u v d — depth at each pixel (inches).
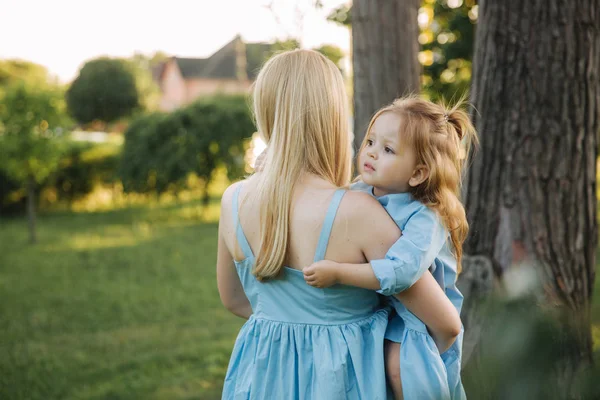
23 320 211.8
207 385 151.2
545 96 82.1
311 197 53.4
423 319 52.3
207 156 453.4
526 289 70.0
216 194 602.5
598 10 82.7
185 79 1384.1
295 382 55.3
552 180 83.2
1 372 161.5
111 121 1054.4
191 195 533.3
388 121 54.2
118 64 1039.6
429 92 266.4
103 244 354.3
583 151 83.8
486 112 85.4
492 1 84.4
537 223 83.6
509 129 84.0
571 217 83.9
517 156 83.8
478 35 87.4
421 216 52.1
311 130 54.8
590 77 82.8
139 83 1048.8
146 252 329.7
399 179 54.2
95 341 188.5
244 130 447.5
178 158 445.1
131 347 182.1
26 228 414.6
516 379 42.2
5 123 346.9
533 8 81.7
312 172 55.0
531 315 46.2
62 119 358.3
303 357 54.8
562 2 80.9
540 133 82.9
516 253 83.9
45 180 474.6
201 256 319.6
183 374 159.3
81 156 494.0
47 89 352.2
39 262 305.1
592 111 83.9
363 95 102.3
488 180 85.7
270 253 54.2
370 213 51.8
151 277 275.0
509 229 84.4
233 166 449.4
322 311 54.3
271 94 56.7
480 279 84.5
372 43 101.3
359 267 50.7
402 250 50.1
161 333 196.4
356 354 53.4
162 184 460.8
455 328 52.5
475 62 87.7
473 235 86.5
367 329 54.7
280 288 56.0
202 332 196.5
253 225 56.7
